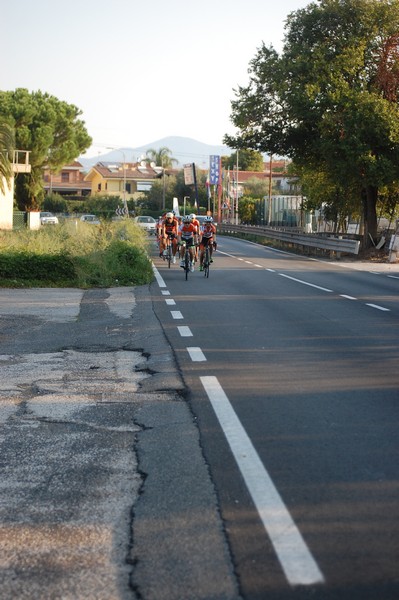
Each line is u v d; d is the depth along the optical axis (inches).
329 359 394.6
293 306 649.0
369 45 1483.8
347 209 1829.5
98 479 212.1
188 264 931.3
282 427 261.7
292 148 1656.0
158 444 244.1
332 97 1432.1
